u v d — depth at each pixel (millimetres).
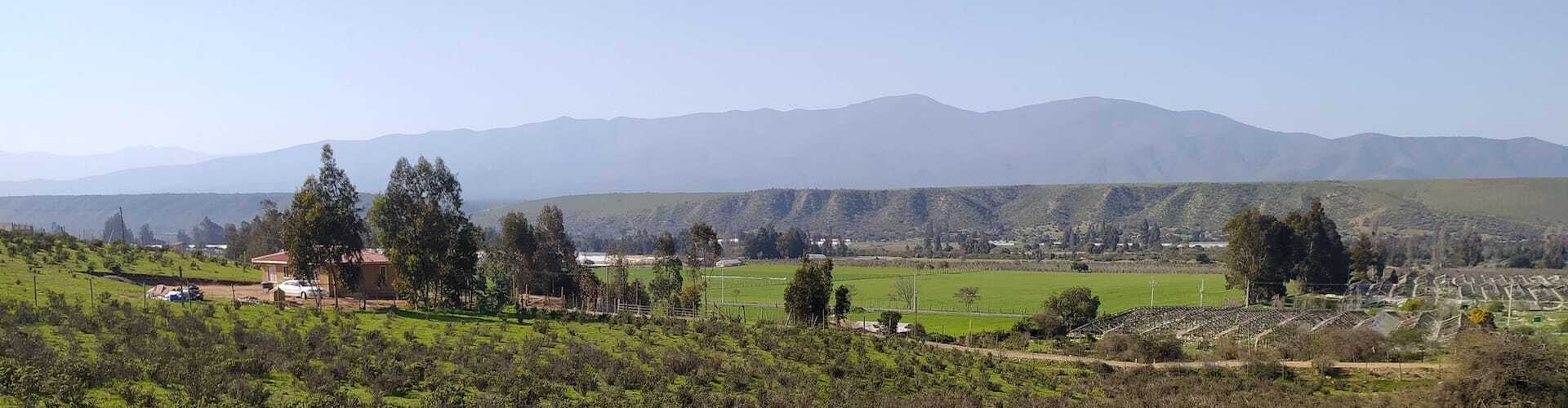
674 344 54906
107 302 53500
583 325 62438
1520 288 133000
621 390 38562
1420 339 67125
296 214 67250
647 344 53312
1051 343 77125
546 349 48688
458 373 38750
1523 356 47562
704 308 96750
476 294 76188
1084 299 93375
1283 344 69250
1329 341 64562
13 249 73250
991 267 191500
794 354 54344
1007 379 54594
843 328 82938
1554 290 129500
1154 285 142000
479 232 78125
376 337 47312
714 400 38031
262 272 80500
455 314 66250
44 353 33438
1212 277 160500
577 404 34469
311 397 31781
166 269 81500
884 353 60281
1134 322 90688
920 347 66000
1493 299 114375
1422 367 58156
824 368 50406
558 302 95375
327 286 76688
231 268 91625
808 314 84875
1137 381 56312
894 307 111375
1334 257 131000
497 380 37344
